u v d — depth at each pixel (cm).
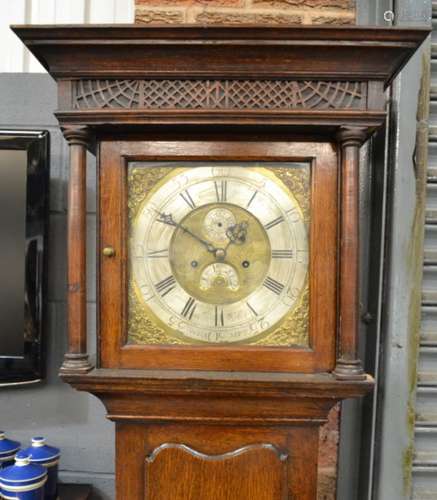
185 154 71
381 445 96
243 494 75
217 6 90
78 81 68
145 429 75
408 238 95
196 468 75
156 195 72
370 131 68
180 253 72
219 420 74
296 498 75
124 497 76
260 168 72
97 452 106
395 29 63
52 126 105
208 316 72
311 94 68
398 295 95
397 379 96
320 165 71
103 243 71
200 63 67
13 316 99
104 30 64
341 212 69
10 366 99
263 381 68
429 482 97
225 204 72
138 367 71
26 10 109
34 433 106
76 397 106
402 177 95
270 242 72
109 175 71
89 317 104
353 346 68
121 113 67
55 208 104
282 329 72
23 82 104
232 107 67
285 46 65
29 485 84
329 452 99
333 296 70
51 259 104
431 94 97
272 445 75
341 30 63
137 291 72
